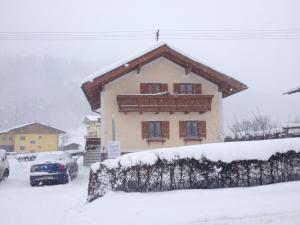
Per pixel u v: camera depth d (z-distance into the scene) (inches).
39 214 412.8
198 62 947.3
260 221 272.2
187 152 375.6
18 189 680.4
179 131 951.0
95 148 1020.5
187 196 346.3
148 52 919.0
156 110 924.6
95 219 328.8
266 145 376.8
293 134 792.3
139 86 949.8
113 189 419.5
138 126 935.0
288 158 379.6
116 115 929.5
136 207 335.6
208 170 369.1
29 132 3336.6
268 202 311.4
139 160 387.9
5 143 3341.5
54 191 621.9
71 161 832.9
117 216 320.8
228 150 369.7
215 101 977.5
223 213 290.4
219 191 353.4
